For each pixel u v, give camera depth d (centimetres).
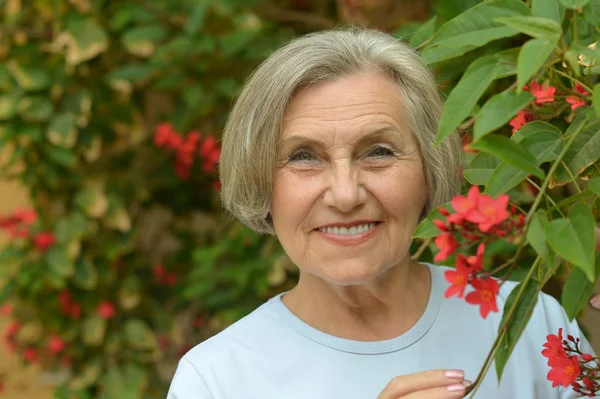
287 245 144
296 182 138
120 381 354
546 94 113
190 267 381
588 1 103
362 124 133
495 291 102
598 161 122
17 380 424
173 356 372
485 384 147
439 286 156
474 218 98
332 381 145
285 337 150
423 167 143
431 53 131
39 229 354
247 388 145
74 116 339
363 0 282
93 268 357
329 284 148
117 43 348
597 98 94
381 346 147
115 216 354
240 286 307
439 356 148
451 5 198
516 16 98
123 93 354
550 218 102
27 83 333
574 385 130
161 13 330
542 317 157
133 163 367
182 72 324
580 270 110
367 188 135
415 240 199
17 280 363
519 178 109
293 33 338
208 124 351
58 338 366
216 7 317
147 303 375
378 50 138
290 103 137
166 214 383
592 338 280
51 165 348
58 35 341
